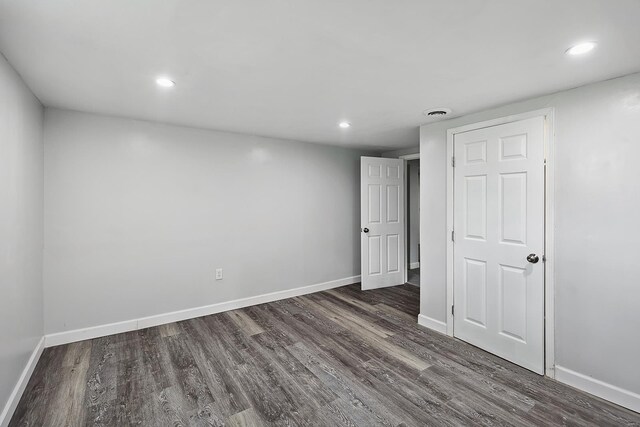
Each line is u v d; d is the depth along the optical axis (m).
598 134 1.98
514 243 2.39
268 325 3.12
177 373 2.24
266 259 3.85
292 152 4.04
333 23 1.36
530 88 2.10
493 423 1.75
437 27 1.39
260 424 1.74
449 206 2.87
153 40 1.50
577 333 2.08
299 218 4.13
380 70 1.85
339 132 3.51
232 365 2.35
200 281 3.37
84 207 2.73
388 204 4.55
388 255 4.56
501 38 1.48
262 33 1.44
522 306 2.35
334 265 4.52
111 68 1.81
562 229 2.14
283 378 2.19
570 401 1.94
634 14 1.28
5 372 1.70
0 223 1.62
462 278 2.77
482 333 2.62
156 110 2.66
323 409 1.87
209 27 1.39
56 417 1.78
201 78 1.96
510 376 2.23
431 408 1.88
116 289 2.89
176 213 3.20
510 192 2.41
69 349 2.56
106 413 1.82
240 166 3.61
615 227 1.92
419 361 2.43
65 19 1.32
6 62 1.70
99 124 2.79
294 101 2.42
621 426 1.72
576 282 2.08
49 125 2.57
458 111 2.63
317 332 2.96
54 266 2.61
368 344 2.71
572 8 1.24
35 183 2.30
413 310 3.58
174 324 3.13
